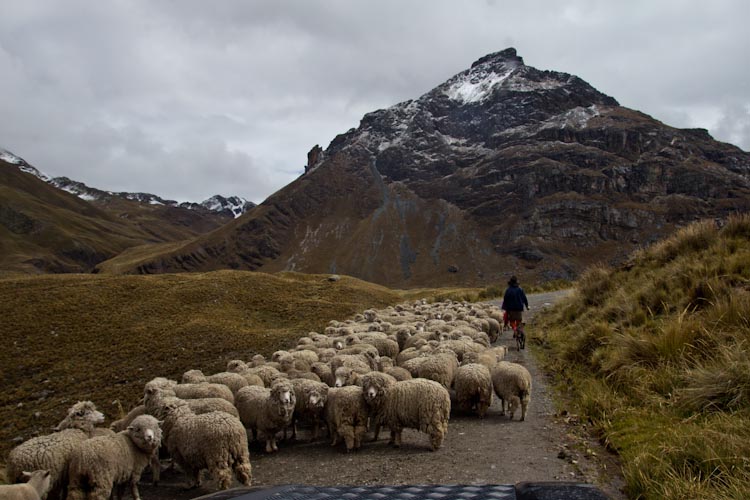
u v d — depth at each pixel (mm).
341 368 12336
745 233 16922
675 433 7637
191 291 49500
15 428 24672
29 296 47312
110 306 45375
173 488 9258
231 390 13289
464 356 13680
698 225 19031
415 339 17547
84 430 9219
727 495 5621
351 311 45406
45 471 7117
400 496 2828
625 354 11805
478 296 45188
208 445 8484
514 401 10992
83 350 35406
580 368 13711
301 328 38438
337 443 10906
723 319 11023
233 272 60062
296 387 11469
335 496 2830
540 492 2910
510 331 24031
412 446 10094
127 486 8805
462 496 2814
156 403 10680
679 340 11023
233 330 37625
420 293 64625
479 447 9367
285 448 10977
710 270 14211
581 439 9039
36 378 31281
